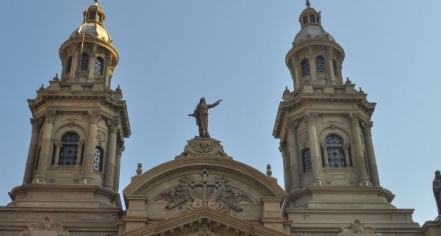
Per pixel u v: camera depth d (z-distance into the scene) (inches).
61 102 2278.5
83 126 2245.3
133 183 1930.4
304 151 2282.2
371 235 1914.4
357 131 2271.2
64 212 1968.5
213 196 1948.8
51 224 1870.1
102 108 2298.2
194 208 1870.1
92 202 2025.1
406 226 1983.3
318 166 2171.5
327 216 2005.4
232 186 1985.7
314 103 2315.5
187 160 1996.8
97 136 2241.6
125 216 1844.2
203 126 2162.9
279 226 1866.4
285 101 2363.4
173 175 1989.4
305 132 2289.6
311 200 2075.5
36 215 1957.4
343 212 2017.7
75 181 2126.0
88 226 1900.8
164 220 1771.7
